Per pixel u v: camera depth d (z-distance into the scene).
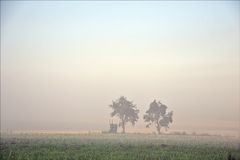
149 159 43.81
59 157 44.47
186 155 47.88
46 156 45.41
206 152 53.31
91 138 105.88
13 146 61.44
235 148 64.75
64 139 94.56
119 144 72.12
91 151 53.16
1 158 42.31
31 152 49.09
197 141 94.44
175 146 66.00
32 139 91.69
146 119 170.50
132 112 174.12
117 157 44.72
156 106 168.38
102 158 43.88
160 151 53.97
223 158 44.91
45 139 92.56
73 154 48.34
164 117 169.00
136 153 50.28
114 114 175.12
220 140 107.31
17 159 42.16
